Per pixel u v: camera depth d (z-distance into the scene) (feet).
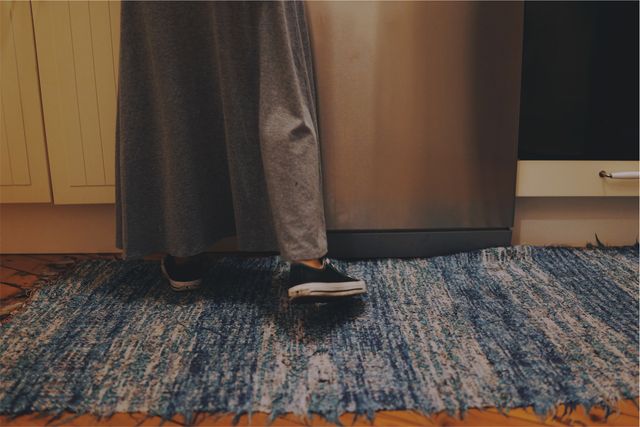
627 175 3.63
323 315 2.87
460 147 3.60
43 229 4.10
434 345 2.50
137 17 2.88
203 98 3.07
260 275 3.53
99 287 3.32
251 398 2.08
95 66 3.55
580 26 3.58
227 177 3.31
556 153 3.74
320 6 3.37
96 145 3.67
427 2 3.37
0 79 3.57
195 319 2.83
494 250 3.73
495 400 2.06
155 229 3.16
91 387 2.17
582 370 2.26
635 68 3.62
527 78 3.63
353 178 3.64
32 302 3.06
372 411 1.99
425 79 3.48
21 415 2.02
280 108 2.71
